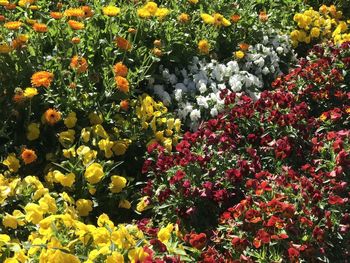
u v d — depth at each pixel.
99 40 2.13
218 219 1.73
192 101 2.28
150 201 1.80
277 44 2.67
